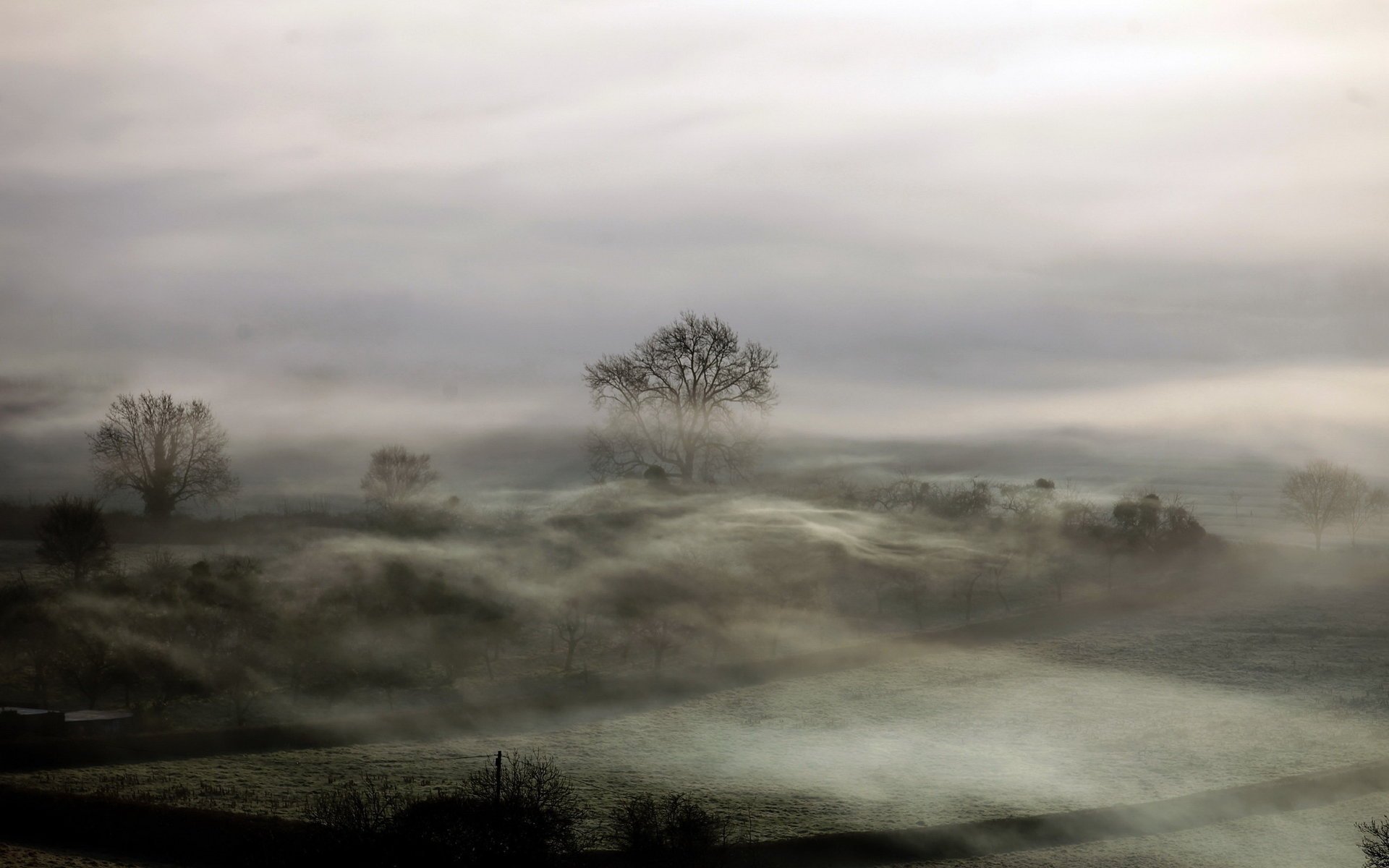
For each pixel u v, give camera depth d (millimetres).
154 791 50844
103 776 53500
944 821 49125
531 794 43719
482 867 40406
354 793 49656
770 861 44188
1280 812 50844
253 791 51250
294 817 46281
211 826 44062
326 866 40438
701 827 45375
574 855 42562
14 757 55156
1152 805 50625
